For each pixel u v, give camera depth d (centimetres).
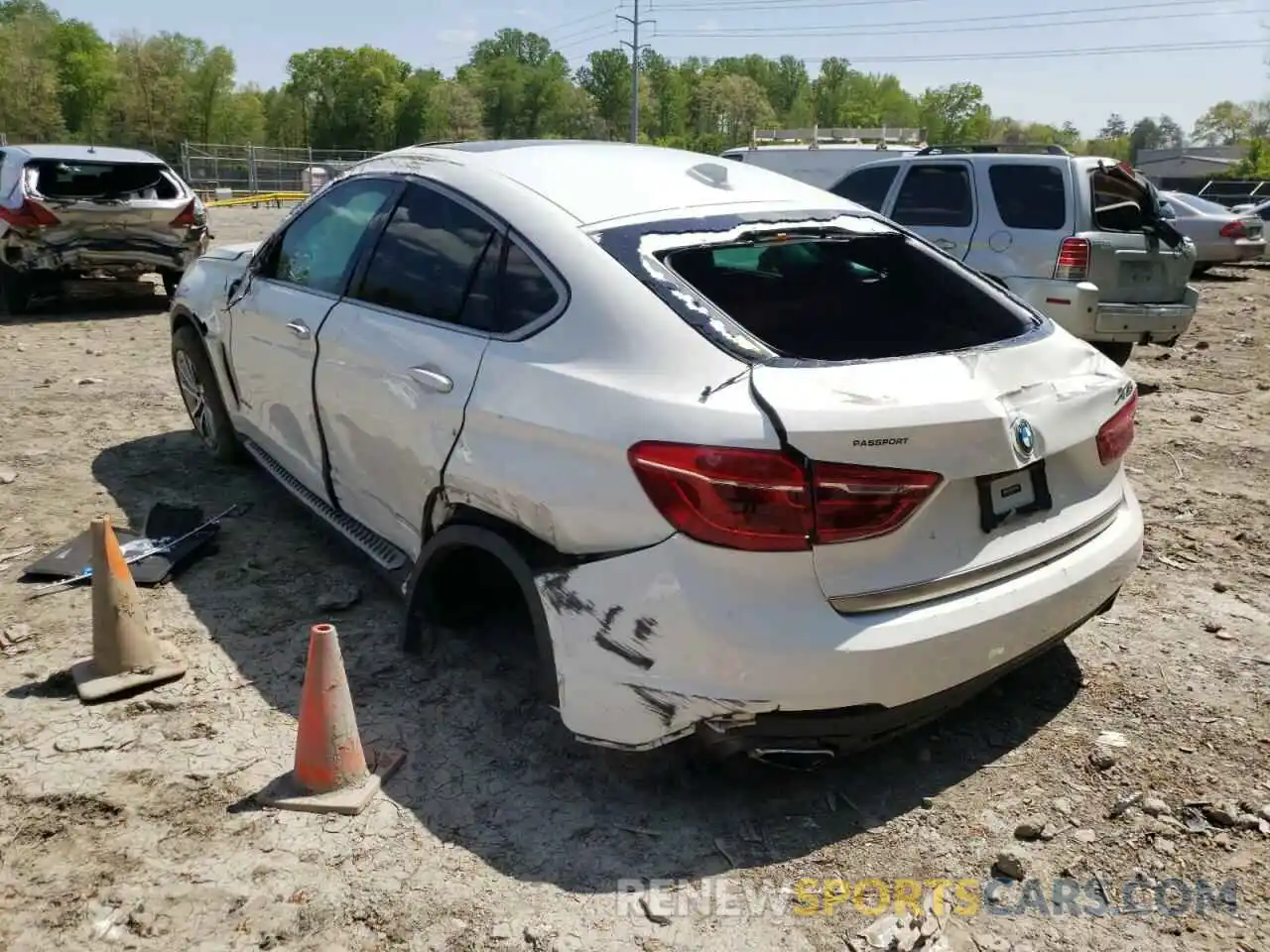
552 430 288
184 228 1104
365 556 449
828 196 392
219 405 543
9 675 360
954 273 362
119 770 310
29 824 286
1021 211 838
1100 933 259
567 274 310
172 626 396
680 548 262
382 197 403
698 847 286
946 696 281
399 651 378
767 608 259
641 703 271
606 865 278
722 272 316
